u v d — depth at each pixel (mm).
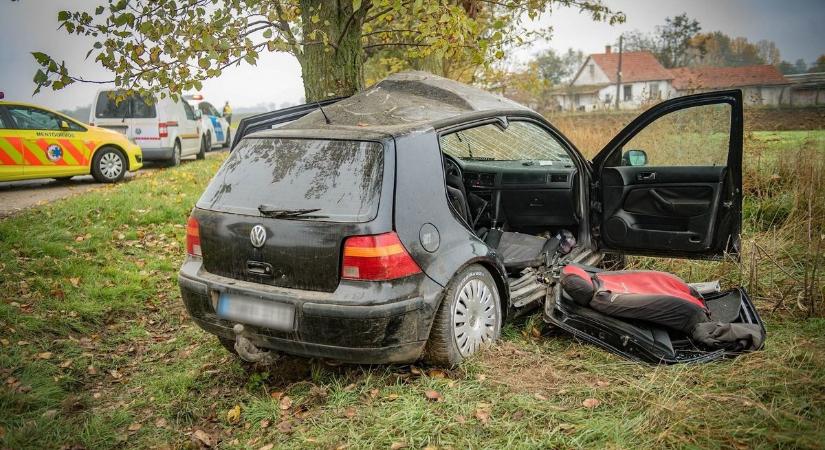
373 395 3551
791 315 4367
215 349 4438
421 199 3592
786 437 2816
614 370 3707
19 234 6828
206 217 3746
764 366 3510
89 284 5645
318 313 3297
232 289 3570
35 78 5309
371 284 3309
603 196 5145
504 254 4945
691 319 3875
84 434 3354
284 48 5574
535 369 3773
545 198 5230
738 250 4730
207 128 19906
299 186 3562
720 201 4660
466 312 3805
